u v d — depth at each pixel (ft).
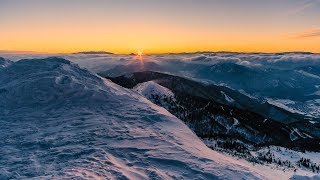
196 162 62.69
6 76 138.21
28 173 53.47
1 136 77.77
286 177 95.40
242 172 59.93
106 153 64.39
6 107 105.81
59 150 66.54
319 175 75.20
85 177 49.75
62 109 104.32
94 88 128.16
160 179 53.26
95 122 89.92
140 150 67.97
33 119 94.27
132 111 105.09
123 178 51.42
